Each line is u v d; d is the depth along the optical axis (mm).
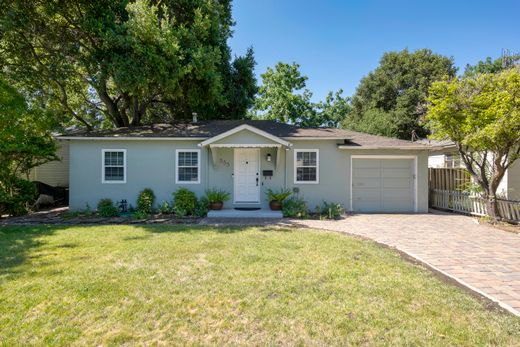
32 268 4582
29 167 11305
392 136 28203
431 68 30531
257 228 8109
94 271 4461
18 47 11836
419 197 12117
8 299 3512
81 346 2654
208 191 11641
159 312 3254
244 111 18422
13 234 7125
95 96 18062
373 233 7785
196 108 16391
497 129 7812
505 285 4184
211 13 13891
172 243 6219
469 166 9883
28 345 2656
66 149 16984
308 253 5535
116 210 10695
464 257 5559
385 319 3115
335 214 10672
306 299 3578
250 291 3797
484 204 10289
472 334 2848
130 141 11672
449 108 8945
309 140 11891
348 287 3941
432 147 11789
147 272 4434
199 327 2979
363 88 33781
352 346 2680
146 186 11695
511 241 6855
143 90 12305
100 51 11359
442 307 3385
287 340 2768
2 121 9812
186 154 11789
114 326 2979
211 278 4223
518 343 2723
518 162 10648
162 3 13039
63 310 3273
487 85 8688
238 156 11828
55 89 14695
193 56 12008
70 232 7398
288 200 11484
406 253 5852
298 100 26828
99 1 11445
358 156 12039
